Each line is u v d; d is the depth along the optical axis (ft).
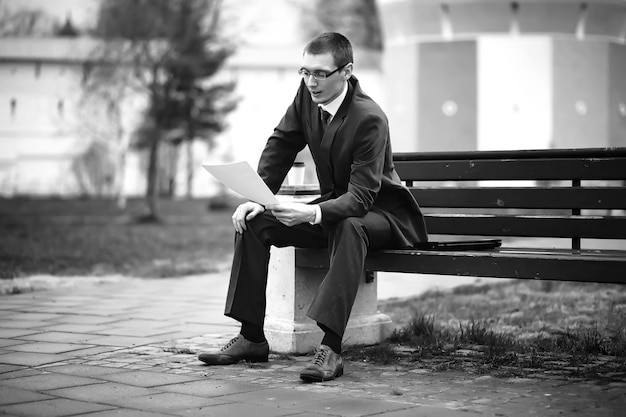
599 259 12.39
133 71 87.10
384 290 26.48
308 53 14.43
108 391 12.55
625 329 17.76
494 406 11.59
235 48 85.66
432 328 17.72
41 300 24.44
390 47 57.88
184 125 85.71
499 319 19.95
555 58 53.67
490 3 53.16
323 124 14.89
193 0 82.94
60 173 143.23
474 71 54.49
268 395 12.32
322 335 16.17
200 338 17.48
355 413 11.18
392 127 57.82
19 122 141.18
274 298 16.30
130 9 83.76
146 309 22.26
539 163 15.42
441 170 16.39
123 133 92.07
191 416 11.03
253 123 146.20
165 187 144.25
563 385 12.93
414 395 12.35
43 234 58.85
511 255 13.15
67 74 119.44
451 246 14.55
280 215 13.79
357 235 13.71
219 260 41.47
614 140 55.72
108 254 43.39
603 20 54.24
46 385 12.96
